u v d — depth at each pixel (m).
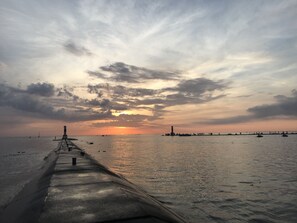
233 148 99.00
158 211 13.14
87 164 29.67
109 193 14.93
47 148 105.06
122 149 100.94
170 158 61.72
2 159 58.38
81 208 11.97
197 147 109.12
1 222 15.11
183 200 21.52
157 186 27.53
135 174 36.41
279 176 33.75
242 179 31.66
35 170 39.06
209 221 16.47
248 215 17.58
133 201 13.20
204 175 35.00
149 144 146.75
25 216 12.88
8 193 23.55
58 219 10.62
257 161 52.94
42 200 13.84
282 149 91.06
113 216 10.88
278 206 19.61
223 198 22.16
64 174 22.52
